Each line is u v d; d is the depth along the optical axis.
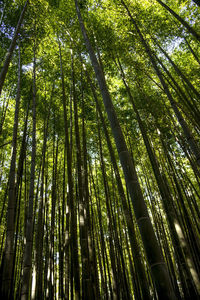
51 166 8.04
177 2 6.88
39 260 5.07
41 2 5.47
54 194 5.66
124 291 5.11
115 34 6.56
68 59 6.56
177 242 4.23
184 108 7.19
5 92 6.79
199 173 5.65
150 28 6.26
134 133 8.06
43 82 6.89
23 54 5.86
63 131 7.16
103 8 6.25
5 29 5.38
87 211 4.39
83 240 3.34
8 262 2.79
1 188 7.61
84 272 3.10
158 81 7.75
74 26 6.36
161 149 7.48
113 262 4.69
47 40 6.17
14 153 3.79
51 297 5.36
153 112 6.73
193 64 7.44
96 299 3.92
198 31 6.78
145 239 1.67
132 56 6.70
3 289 2.59
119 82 8.52
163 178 5.99
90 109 7.21
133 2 6.12
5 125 7.19
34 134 4.51
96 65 2.98
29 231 3.53
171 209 4.43
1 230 6.25
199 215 6.37
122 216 7.87
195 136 7.25
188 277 3.95
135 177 1.96
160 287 1.48
